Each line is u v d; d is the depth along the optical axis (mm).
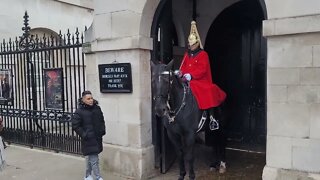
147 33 5910
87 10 13383
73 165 6707
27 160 7148
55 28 12086
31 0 11219
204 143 8352
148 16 5820
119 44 5852
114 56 6004
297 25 4297
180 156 5223
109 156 6164
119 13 5895
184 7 8375
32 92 8250
